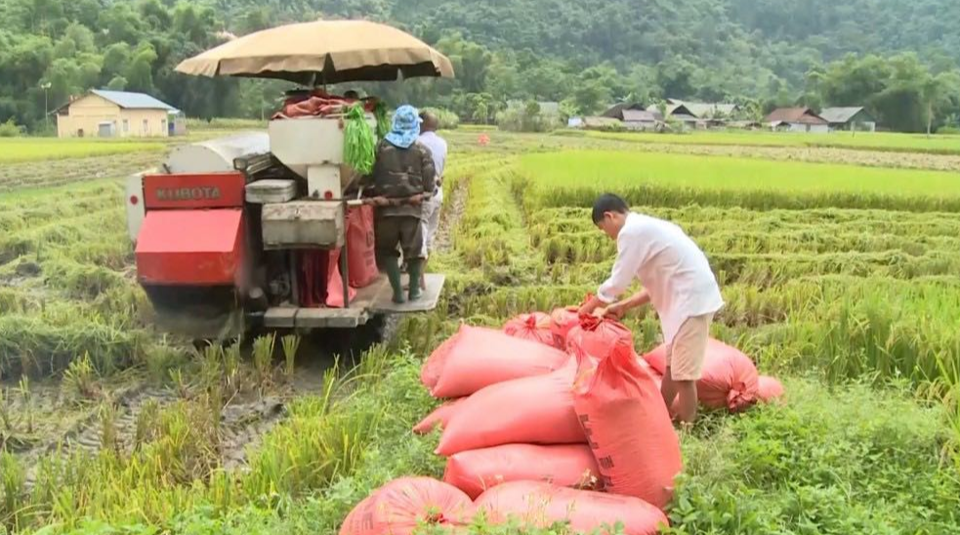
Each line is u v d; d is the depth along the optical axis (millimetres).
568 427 4184
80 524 4008
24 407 6328
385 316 8180
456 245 13070
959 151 43375
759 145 49750
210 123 58656
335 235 6746
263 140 8102
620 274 4863
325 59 7281
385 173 7250
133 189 6863
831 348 6867
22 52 57781
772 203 18453
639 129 80812
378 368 6785
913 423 4824
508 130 70688
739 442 4867
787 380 6074
